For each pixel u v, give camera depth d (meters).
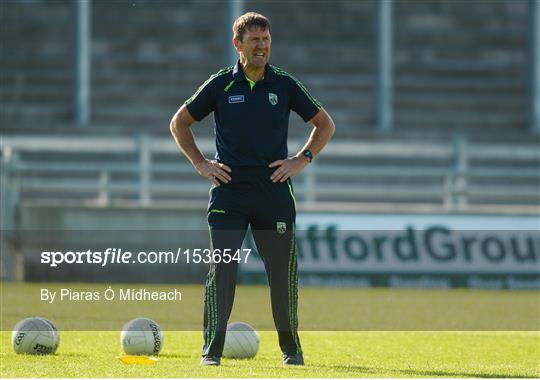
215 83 24.75
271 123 24.52
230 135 24.59
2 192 62.66
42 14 102.75
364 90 102.19
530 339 36.25
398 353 31.09
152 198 81.94
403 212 64.69
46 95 96.88
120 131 86.25
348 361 28.23
